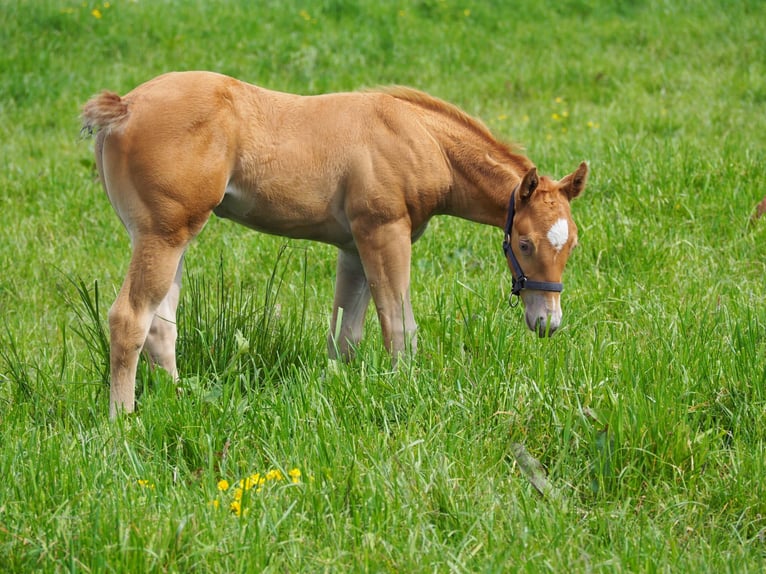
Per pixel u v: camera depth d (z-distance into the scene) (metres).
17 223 13.00
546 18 24.06
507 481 6.72
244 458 6.99
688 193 12.60
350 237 8.69
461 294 9.96
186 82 8.00
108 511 6.03
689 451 6.89
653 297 9.87
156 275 7.88
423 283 10.70
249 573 5.53
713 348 8.23
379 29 22.33
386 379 7.82
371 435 7.08
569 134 16.33
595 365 7.90
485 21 23.56
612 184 13.07
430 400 7.48
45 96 18.88
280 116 8.30
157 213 7.80
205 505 6.11
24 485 6.41
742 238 11.42
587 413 7.30
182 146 7.80
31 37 20.80
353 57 20.73
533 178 8.09
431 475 6.43
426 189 8.55
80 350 9.48
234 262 11.59
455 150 8.75
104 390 8.16
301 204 8.37
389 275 8.47
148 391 7.82
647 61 21.02
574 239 8.26
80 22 21.52
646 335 8.93
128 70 19.84
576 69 20.27
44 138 17.19
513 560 5.75
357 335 9.04
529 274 8.29
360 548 5.80
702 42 21.97
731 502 6.54
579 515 6.45
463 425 7.34
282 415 7.25
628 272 10.77
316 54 20.61
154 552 5.62
